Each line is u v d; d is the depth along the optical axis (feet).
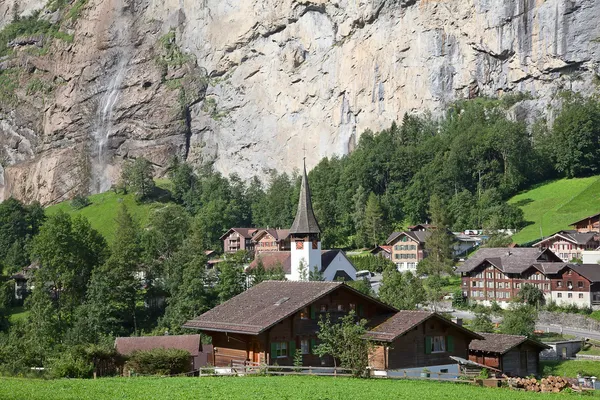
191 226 458.91
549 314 307.58
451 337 186.60
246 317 181.98
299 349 179.42
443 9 645.51
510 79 620.49
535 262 331.77
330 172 634.43
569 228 458.91
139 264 360.48
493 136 565.94
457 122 620.08
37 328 298.56
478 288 346.33
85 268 367.66
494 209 499.92
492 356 203.10
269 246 504.02
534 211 510.58
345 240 537.65
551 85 601.21
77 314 319.27
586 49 580.30
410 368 177.99
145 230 519.60
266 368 169.99
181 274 339.98
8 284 420.77
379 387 146.20
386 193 585.22
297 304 179.93
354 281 344.90
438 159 579.89
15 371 192.95
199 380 157.38
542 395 143.64
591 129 552.82
